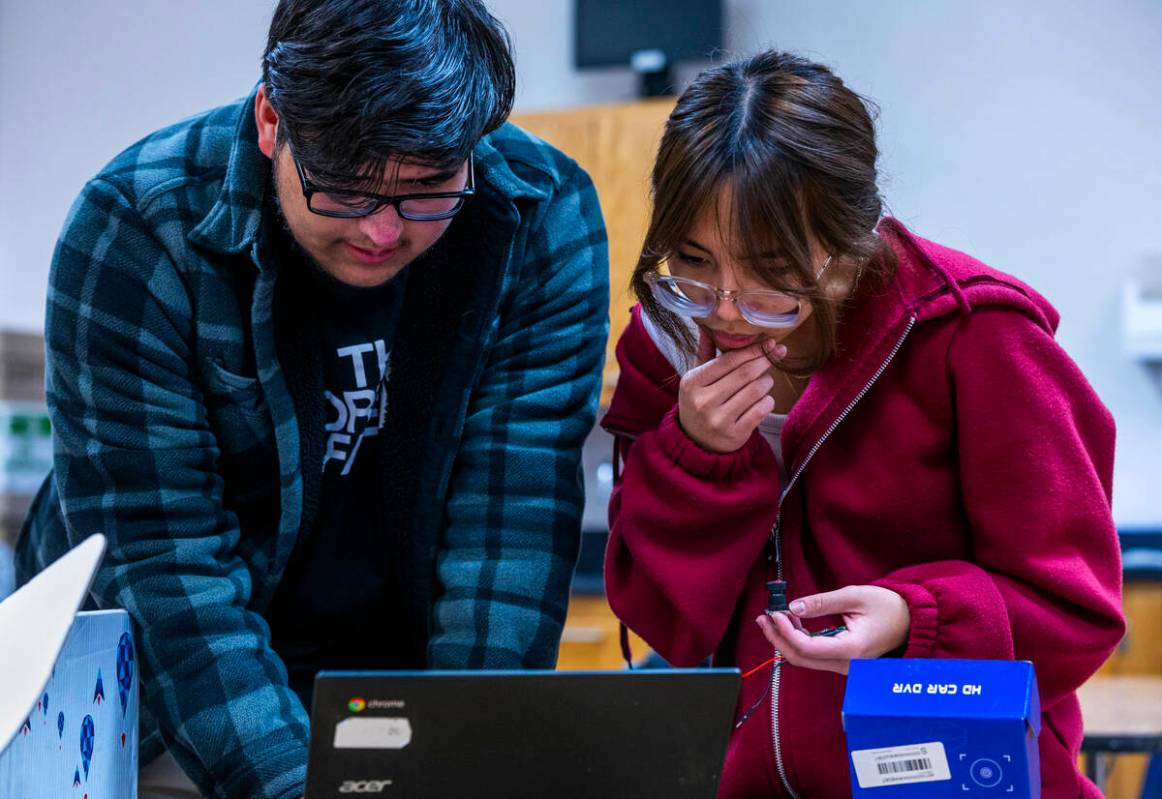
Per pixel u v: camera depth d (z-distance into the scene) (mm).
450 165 1190
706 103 1175
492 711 932
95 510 1423
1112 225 4355
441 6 1195
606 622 4062
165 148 1451
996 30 4406
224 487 1543
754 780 1365
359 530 1601
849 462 1334
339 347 1510
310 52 1149
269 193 1396
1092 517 1233
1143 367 4336
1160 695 2932
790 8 4500
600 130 4102
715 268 1159
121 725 1198
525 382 1552
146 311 1416
